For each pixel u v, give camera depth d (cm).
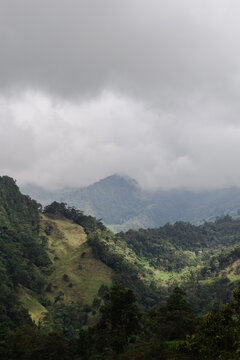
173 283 18575
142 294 15238
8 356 4866
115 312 5841
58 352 4956
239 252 19625
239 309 4509
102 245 18162
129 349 5512
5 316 9275
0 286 10412
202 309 13262
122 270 16912
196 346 3944
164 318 6219
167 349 4388
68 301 13050
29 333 5847
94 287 14612
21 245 15562
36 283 12988
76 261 16838
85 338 5331
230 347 3694
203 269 19962
